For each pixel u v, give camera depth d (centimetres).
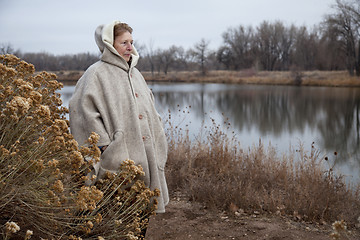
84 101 225
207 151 533
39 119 193
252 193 388
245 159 529
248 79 5262
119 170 218
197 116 1450
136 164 230
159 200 238
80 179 200
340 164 694
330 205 373
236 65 8056
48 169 183
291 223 341
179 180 433
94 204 184
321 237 312
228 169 479
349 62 4666
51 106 248
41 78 251
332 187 412
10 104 183
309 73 5047
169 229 316
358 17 4572
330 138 1085
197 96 2859
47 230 196
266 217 352
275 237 307
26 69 243
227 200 371
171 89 3875
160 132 256
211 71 7338
